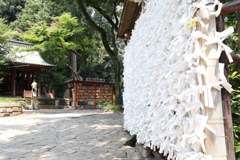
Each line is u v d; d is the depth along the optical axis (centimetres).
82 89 1472
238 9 132
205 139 135
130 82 383
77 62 2333
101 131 495
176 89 169
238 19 139
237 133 219
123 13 399
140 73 302
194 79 144
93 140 416
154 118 232
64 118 739
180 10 165
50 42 1532
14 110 914
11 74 1773
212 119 133
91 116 803
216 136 131
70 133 483
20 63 1549
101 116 802
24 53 1769
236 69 233
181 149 161
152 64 241
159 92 220
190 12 145
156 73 224
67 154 329
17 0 2355
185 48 152
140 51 302
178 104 170
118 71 1076
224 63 139
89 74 2433
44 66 1691
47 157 316
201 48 138
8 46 1369
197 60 138
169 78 180
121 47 2620
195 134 134
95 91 1511
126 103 429
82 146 375
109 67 2520
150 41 253
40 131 508
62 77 2052
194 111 141
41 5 2134
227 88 133
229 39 238
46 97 1739
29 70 1794
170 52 188
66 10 1933
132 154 310
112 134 459
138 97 315
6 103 881
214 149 131
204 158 131
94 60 2116
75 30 1581
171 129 178
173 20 174
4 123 626
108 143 391
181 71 164
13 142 408
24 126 574
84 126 563
